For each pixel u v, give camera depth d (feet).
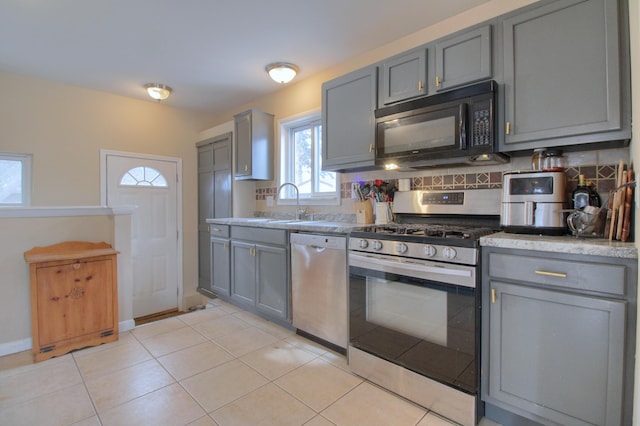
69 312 7.20
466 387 4.86
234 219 10.69
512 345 4.60
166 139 13.12
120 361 6.80
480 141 5.59
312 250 7.41
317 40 8.16
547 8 5.09
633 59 4.09
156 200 12.86
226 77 10.37
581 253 4.03
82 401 5.42
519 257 4.51
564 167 5.71
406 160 6.56
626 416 3.80
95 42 8.16
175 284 13.33
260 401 5.45
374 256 5.94
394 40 8.18
